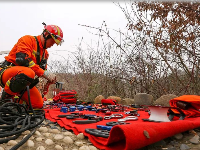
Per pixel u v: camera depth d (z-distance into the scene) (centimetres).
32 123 260
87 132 237
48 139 226
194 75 482
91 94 619
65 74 698
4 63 344
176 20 438
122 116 334
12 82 310
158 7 447
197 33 450
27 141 215
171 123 230
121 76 567
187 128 243
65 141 228
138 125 202
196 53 464
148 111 384
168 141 236
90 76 630
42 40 348
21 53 319
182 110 306
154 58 506
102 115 359
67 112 381
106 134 219
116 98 521
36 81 346
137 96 482
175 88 503
